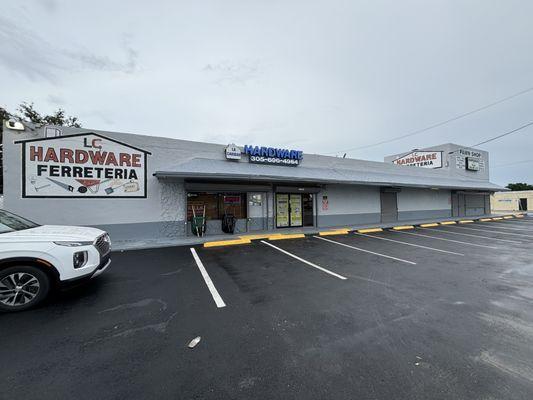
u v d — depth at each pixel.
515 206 35.72
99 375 2.50
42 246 4.07
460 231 13.86
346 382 2.41
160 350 2.93
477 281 5.49
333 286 5.16
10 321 3.61
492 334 3.31
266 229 13.22
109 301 4.36
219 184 11.23
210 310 4.03
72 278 4.22
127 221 9.93
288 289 4.99
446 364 2.69
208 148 11.81
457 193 23.58
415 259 7.46
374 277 5.76
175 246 9.34
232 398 2.21
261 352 2.90
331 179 13.13
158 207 10.54
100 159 9.48
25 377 2.47
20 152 8.38
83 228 5.30
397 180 17.16
